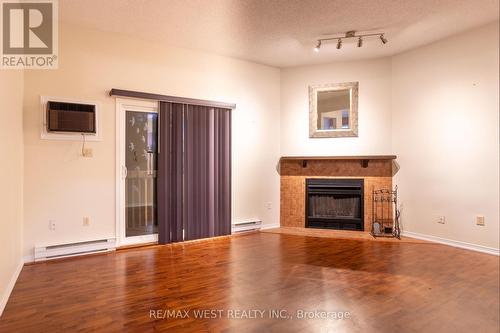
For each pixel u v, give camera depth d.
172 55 4.72
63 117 3.79
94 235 4.12
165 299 2.74
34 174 3.74
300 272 3.42
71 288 2.96
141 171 4.52
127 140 4.41
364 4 3.58
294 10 3.71
